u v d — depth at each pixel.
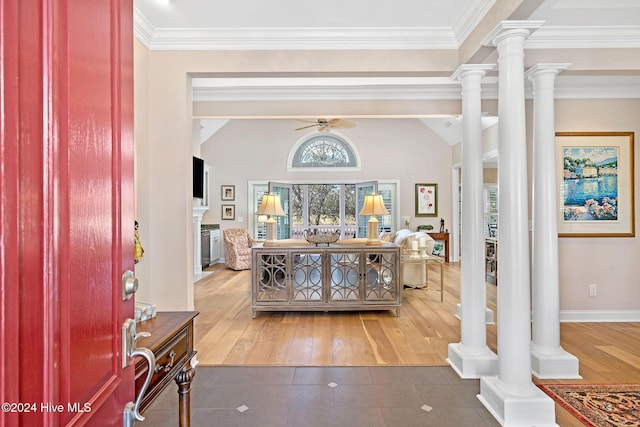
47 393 0.58
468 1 2.49
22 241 0.53
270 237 5.09
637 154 4.02
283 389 2.52
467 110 2.76
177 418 2.16
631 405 2.27
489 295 5.16
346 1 2.48
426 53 2.95
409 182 8.52
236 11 2.60
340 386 2.55
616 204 4.02
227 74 2.97
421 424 2.10
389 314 4.33
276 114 4.46
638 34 2.75
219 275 6.92
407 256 5.10
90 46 0.73
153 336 1.35
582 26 2.71
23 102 0.53
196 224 7.01
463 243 2.81
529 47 2.83
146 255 2.88
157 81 2.91
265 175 8.54
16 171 0.52
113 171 0.83
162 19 2.71
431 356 3.08
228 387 2.55
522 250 2.12
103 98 0.79
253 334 3.64
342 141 8.62
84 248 0.70
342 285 4.23
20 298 0.53
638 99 4.01
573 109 4.00
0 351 0.49
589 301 4.03
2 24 0.50
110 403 0.80
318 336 3.57
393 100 4.41
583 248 4.02
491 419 2.14
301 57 2.93
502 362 2.18
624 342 3.35
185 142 2.92
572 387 2.51
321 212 8.68
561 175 4.00
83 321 0.69
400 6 2.55
